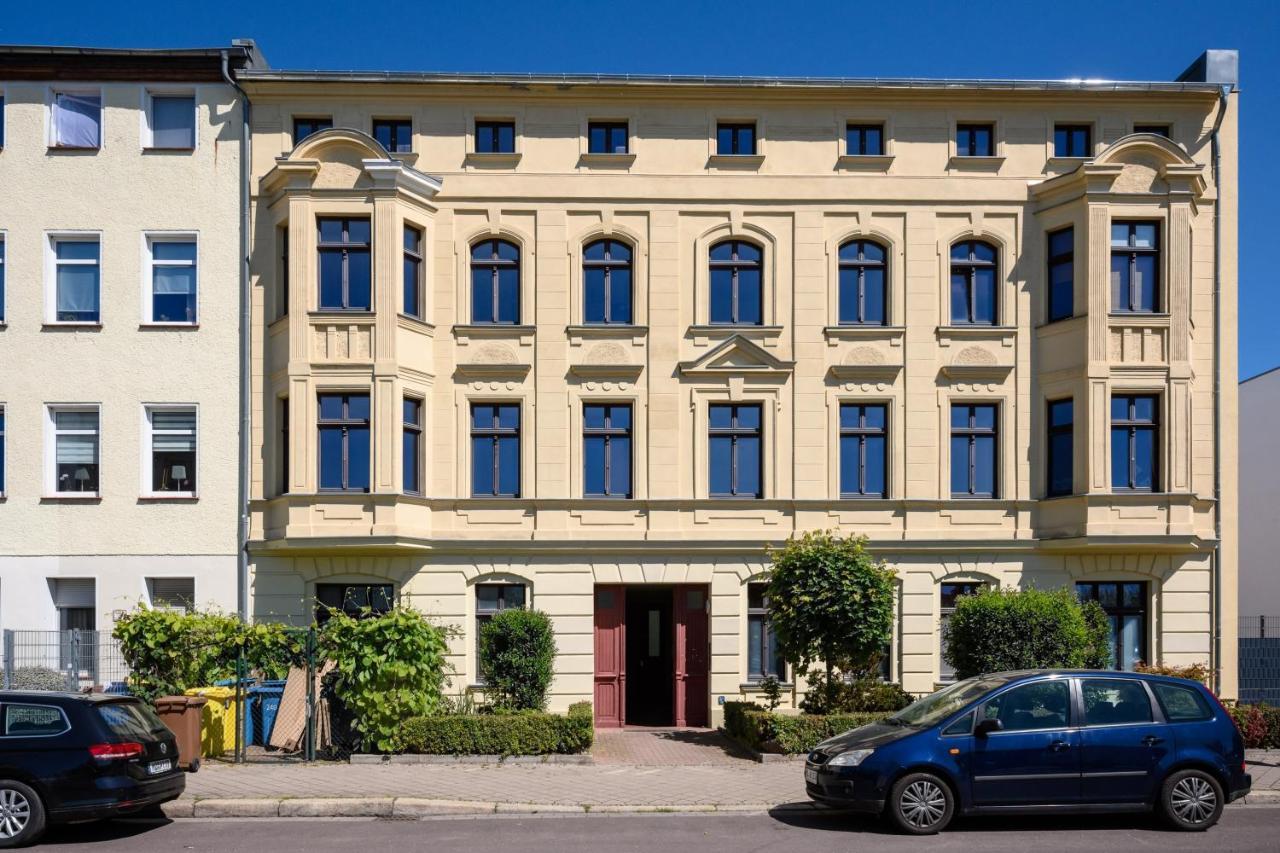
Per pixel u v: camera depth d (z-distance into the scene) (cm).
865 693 1536
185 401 1819
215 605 1780
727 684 1791
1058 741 1010
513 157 1834
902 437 1836
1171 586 1806
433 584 1781
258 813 1094
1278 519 2622
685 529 1814
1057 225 1827
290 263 1741
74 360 1825
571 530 1806
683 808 1118
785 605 1486
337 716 1380
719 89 1831
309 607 1769
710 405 1850
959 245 1873
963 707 1030
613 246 1864
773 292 1850
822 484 1827
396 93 1828
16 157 1841
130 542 1798
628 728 1773
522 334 1828
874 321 1867
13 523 1805
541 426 1817
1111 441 1777
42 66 1838
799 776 1298
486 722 1372
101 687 1730
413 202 1789
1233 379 1850
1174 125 1867
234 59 1834
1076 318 1789
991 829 1025
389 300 1731
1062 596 1568
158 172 1844
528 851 930
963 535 1819
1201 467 1831
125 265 1834
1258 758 1407
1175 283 1773
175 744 1066
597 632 1814
